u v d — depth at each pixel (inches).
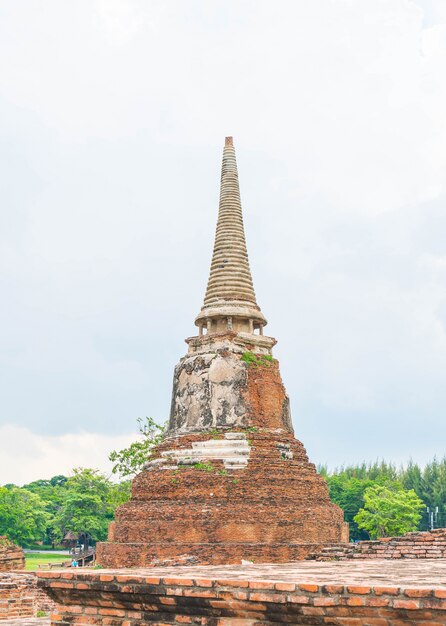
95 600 453.7
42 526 4618.6
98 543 1418.6
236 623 400.8
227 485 1359.5
